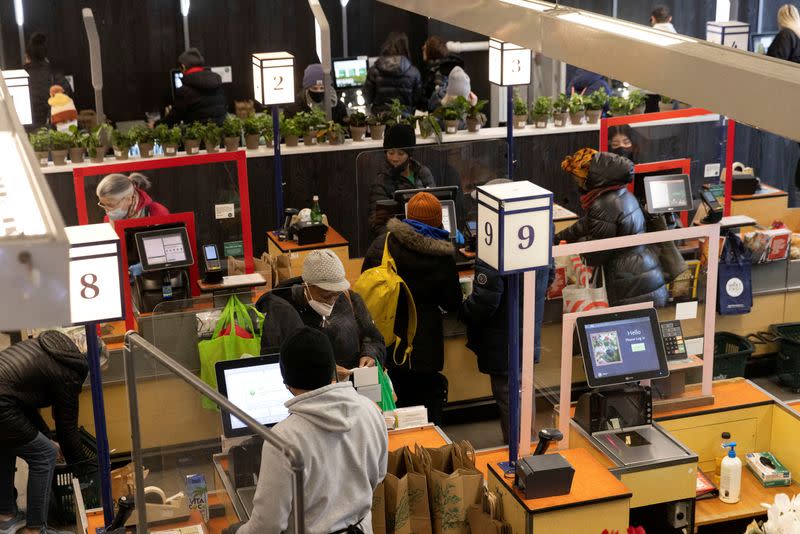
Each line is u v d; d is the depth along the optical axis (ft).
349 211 28.50
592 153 20.34
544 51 13.24
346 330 16.22
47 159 24.76
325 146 27.81
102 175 21.16
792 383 23.15
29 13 37.52
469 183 24.63
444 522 13.32
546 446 13.28
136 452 10.87
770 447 16.57
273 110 25.20
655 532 15.17
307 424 10.09
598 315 15.10
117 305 11.60
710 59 9.21
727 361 21.91
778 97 8.22
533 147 28.94
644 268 15.49
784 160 27.99
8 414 16.30
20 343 16.81
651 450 14.71
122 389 19.62
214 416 15.24
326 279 15.65
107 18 38.55
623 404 15.17
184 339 15.76
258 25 40.55
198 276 21.84
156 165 21.59
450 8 16.90
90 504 18.13
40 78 33.96
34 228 5.12
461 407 22.41
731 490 15.69
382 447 10.82
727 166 24.97
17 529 17.57
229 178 22.16
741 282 22.82
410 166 24.30
